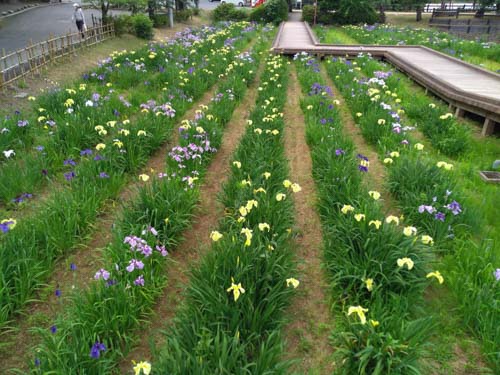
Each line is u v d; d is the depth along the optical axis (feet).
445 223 13.92
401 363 9.04
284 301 11.14
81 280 12.63
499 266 12.51
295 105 31.32
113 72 34.30
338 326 11.05
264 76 36.24
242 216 13.35
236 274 10.65
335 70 39.75
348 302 11.78
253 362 8.71
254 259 11.30
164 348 9.85
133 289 11.03
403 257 11.71
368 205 13.69
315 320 11.46
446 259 13.26
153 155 21.71
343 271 12.08
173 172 17.37
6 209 15.89
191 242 14.85
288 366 9.77
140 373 8.43
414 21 104.68
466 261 12.64
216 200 17.46
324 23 100.01
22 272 11.75
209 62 39.73
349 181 15.43
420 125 25.48
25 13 86.99
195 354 8.81
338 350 9.75
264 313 10.16
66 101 23.81
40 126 22.58
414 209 15.08
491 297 10.93
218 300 10.02
